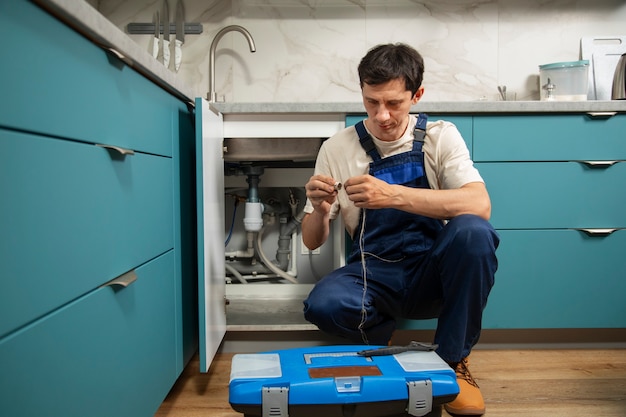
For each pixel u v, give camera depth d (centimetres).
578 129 162
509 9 212
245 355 101
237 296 201
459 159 129
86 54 74
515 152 162
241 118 160
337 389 88
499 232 163
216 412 121
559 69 198
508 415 118
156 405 109
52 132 64
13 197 55
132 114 94
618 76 194
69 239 68
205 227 121
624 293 165
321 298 129
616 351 168
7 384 53
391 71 115
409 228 135
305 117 161
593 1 212
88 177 74
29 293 58
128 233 91
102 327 79
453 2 211
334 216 146
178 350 128
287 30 211
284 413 86
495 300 164
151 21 207
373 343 141
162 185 114
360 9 211
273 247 210
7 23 54
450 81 213
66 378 67
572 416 117
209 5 210
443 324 116
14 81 55
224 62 211
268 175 196
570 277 164
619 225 164
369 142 136
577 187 163
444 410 121
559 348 171
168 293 119
